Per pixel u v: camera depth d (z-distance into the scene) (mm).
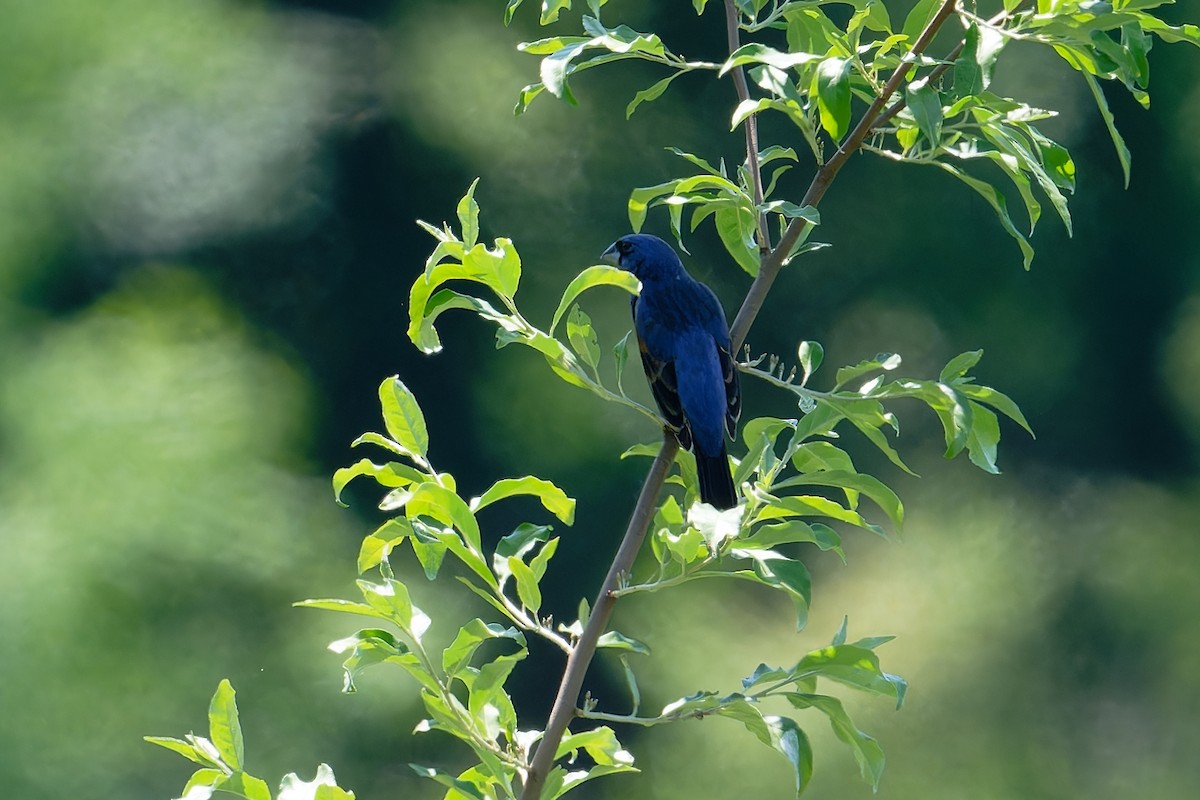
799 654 14930
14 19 15414
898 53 4484
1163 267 16844
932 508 15852
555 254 15500
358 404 16016
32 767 12031
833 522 15703
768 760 14125
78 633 12562
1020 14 4141
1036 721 14984
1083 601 15828
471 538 4082
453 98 15641
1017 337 16469
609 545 15672
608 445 15625
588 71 15766
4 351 14539
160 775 12492
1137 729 15531
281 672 13312
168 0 15992
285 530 13898
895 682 3955
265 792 3859
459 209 4180
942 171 16031
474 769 4117
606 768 4090
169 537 13180
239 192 15625
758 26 4742
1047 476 16625
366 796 13391
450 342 15969
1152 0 4141
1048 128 16172
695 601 15281
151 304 15180
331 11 16172
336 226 15891
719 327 5824
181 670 12828
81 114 15484
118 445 13492
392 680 13539
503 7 16047
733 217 4746
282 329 15805
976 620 15156
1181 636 15508
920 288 16078
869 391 4176
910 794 14094
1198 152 16500
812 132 4340
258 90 15742
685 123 15727
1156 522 16453
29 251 15109
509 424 15742
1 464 13672
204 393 14305
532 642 15680
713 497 4645
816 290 16078
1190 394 16688
